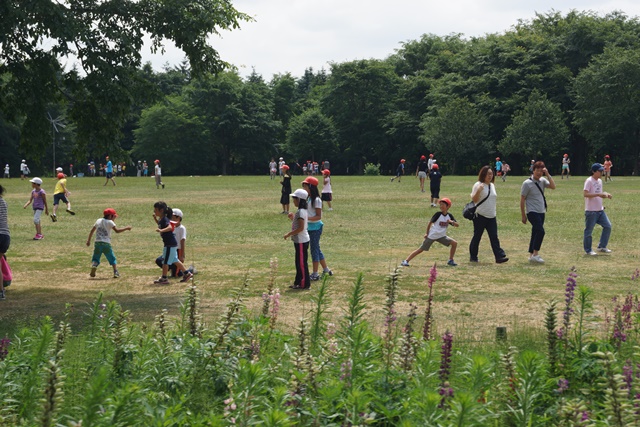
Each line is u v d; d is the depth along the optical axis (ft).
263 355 19.31
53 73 41.52
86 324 26.18
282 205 101.76
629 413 13.15
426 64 348.79
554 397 16.72
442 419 13.61
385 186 158.71
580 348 18.94
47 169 319.68
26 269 50.37
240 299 21.33
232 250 58.59
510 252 56.44
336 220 81.61
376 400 15.79
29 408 15.69
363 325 18.12
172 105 355.15
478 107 286.66
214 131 355.56
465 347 23.22
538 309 34.88
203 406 16.47
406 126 319.88
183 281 44.45
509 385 15.72
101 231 46.78
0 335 29.01
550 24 328.29
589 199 54.95
